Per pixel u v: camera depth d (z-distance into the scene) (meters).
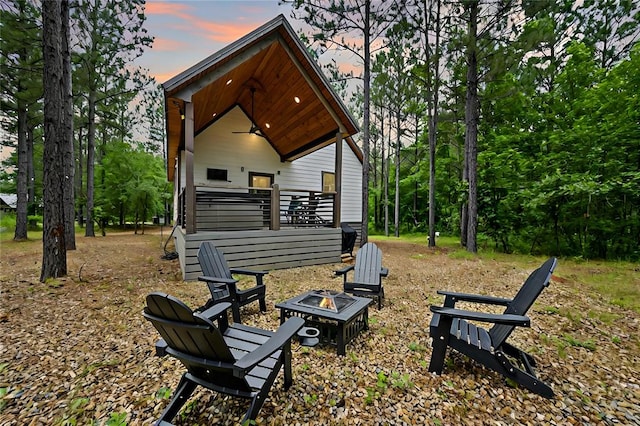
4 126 12.41
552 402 1.93
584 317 3.50
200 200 5.93
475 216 8.87
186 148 5.06
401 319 3.43
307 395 1.97
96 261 6.87
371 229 19.83
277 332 1.81
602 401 1.95
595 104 8.52
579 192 7.46
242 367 1.41
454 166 14.85
